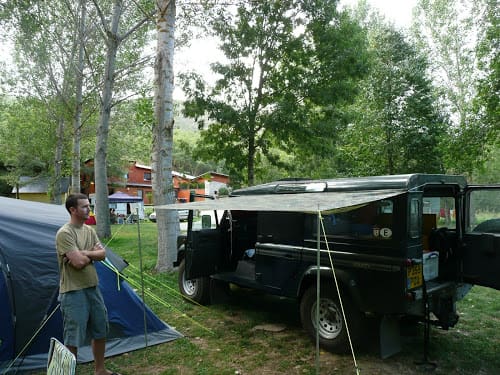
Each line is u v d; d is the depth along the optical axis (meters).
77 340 3.48
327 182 5.05
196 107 11.65
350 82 12.21
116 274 4.96
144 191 43.88
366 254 4.29
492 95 13.06
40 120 23.56
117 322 4.84
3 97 24.44
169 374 4.13
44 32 16.27
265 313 6.18
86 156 31.06
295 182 5.66
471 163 14.64
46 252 4.38
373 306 4.19
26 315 4.23
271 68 11.71
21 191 39.03
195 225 9.03
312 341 4.91
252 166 12.37
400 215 4.08
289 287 5.18
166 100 8.90
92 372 4.13
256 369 4.26
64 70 18.80
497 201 4.72
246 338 5.14
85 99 17.58
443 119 19.36
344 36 11.56
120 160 34.53
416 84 17.83
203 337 5.20
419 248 4.16
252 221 7.14
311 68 11.93
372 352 4.62
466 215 4.93
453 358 4.48
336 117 12.34
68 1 16.55
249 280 5.93
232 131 12.45
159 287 7.61
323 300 4.75
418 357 4.50
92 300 3.69
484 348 4.77
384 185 4.30
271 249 5.43
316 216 4.88
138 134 26.31
